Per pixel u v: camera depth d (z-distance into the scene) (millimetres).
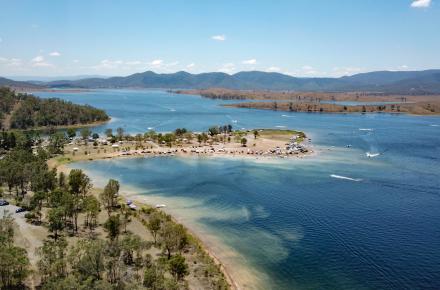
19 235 103312
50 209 118625
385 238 112250
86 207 117438
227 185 167250
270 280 88375
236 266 94312
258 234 114125
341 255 101375
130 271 84750
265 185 167750
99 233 109625
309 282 88250
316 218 127875
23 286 76312
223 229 117438
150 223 107625
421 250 104500
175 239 95625
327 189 162500
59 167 199750
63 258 81062
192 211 133250
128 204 136750
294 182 173500
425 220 126688
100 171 193750
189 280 85312
